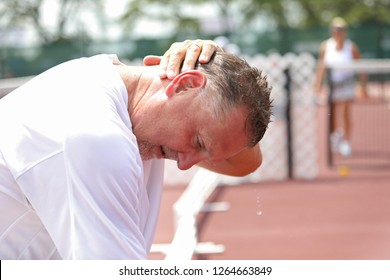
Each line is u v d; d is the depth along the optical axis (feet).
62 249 13.39
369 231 45.34
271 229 46.39
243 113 14.23
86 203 12.87
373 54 212.84
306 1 333.01
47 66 203.10
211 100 14.12
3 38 203.41
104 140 13.00
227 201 56.18
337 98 74.08
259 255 39.86
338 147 77.71
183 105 14.33
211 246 41.47
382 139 92.32
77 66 14.93
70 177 12.94
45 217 13.33
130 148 13.34
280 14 333.42
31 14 296.51
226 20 250.57
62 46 203.92
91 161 12.84
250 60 63.82
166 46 215.92
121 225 13.15
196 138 14.53
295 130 66.03
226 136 14.32
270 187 61.98
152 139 14.73
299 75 65.62
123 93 14.48
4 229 14.46
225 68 14.39
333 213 51.06
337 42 79.61
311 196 57.52
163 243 43.19
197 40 15.65
